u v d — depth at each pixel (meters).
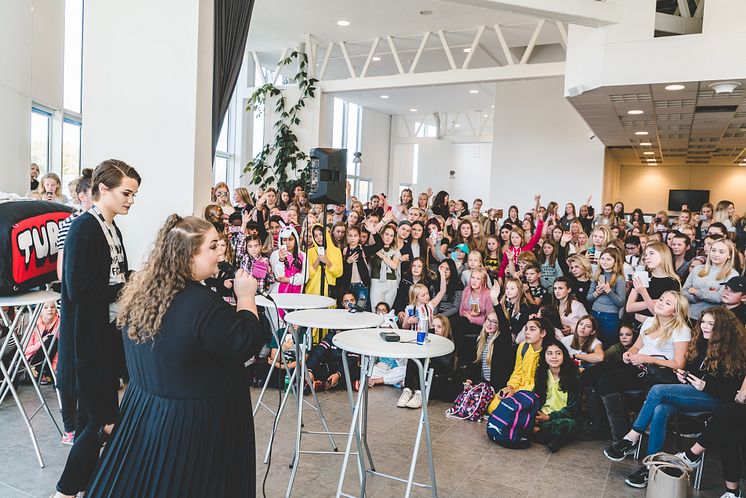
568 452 3.74
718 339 3.30
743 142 11.36
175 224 1.79
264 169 10.94
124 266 2.79
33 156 7.23
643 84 6.09
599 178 12.30
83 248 2.46
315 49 11.02
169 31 4.45
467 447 3.73
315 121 10.82
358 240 5.72
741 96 6.64
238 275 1.89
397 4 9.06
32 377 3.59
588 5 6.00
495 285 4.97
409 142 19.83
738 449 3.03
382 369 4.94
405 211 8.30
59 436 3.52
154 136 4.50
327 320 2.94
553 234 6.41
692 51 5.84
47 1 7.18
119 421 1.80
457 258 6.09
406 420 4.14
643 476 3.27
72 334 2.79
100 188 2.60
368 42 11.17
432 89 15.33
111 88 4.54
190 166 4.46
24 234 3.31
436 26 10.08
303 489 3.05
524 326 4.46
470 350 4.77
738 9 5.64
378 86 10.44
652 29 6.01
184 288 1.76
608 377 3.94
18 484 2.94
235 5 6.38
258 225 6.81
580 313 4.61
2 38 4.98
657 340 3.77
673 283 4.46
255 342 1.77
